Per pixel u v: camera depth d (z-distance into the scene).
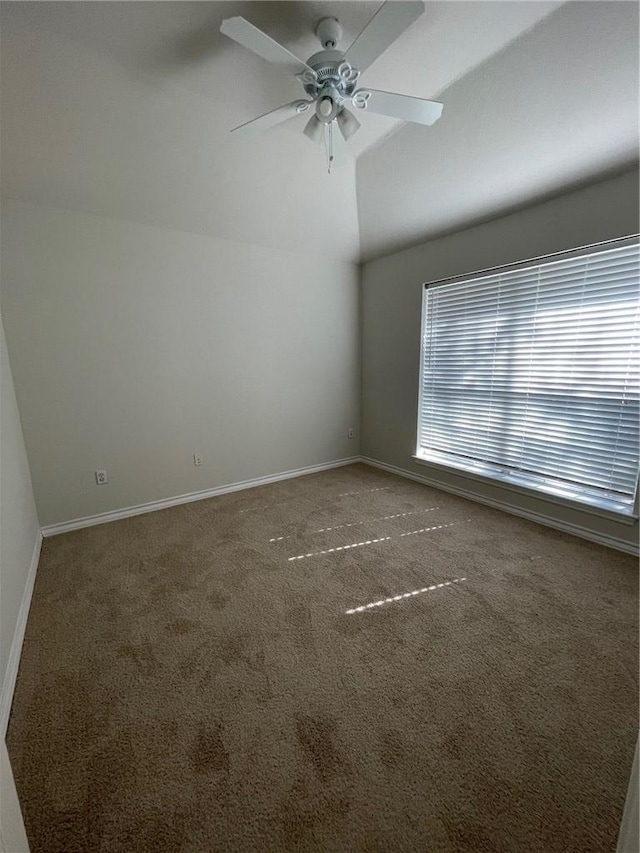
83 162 2.16
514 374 2.77
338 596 1.92
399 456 3.88
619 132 1.81
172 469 3.15
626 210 2.07
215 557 2.32
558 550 2.33
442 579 2.05
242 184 2.57
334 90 1.48
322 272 3.77
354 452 4.36
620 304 2.17
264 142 2.24
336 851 0.93
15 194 2.28
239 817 1.00
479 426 3.08
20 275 2.38
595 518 2.40
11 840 0.73
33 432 2.53
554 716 1.26
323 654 1.55
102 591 2.00
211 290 3.15
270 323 3.52
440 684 1.40
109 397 2.79
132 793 1.06
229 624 1.73
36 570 2.20
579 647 1.56
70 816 1.01
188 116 1.96
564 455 2.55
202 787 1.07
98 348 2.71
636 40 1.44
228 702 1.34
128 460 2.93
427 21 1.43
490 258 2.79
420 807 1.02
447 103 1.89
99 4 1.34
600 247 2.21
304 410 3.88
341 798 1.04
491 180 2.32
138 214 2.67
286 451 3.82
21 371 2.45
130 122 1.95
